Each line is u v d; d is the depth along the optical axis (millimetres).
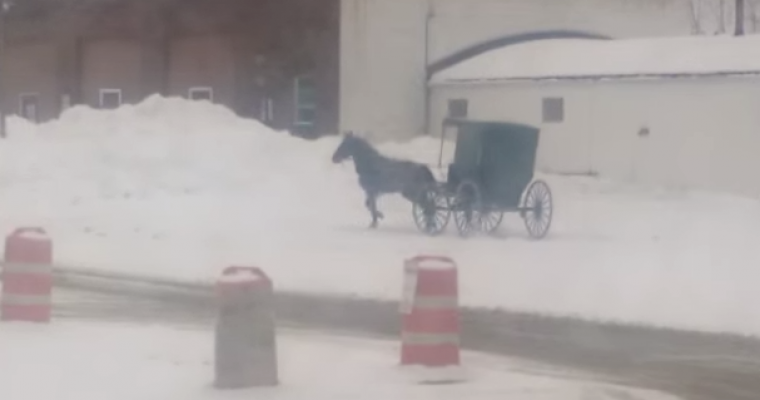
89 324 16359
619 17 47750
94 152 35562
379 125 44438
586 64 41438
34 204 32625
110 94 52188
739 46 39594
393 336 16031
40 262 15938
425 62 45094
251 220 30453
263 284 11992
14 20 57062
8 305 15891
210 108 39438
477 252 25234
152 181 34250
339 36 44000
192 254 25109
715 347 15609
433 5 45156
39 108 56031
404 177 28906
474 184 27953
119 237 27922
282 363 13406
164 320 17062
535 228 28328
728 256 24578
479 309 18688
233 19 46875
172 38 49844
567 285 20938
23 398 11367
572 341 15930
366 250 25516
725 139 37562
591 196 36719
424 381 12453
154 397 11430
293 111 45469
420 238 27656
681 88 38469
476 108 43656
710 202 35438
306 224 30094
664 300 19422
